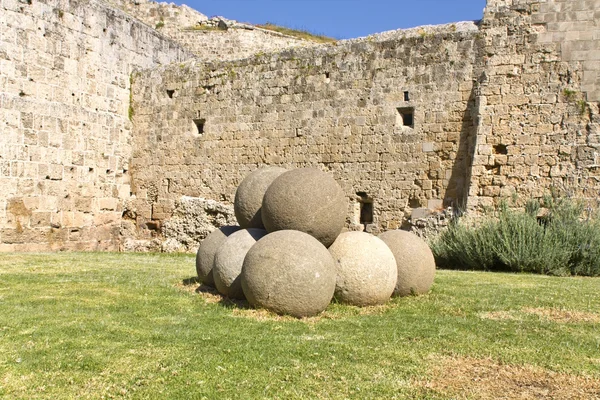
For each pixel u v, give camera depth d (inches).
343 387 229.5
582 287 461.4
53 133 816.9
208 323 318.7
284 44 1413.6
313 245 339.3
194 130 924.0
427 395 223.1
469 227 647.8
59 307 356.5
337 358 261.9
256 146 862.5
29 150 784.9
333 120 802.2
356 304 360.2
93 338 288.8
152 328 308.7
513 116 677.9
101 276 482.9
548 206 633.6
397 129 759.1
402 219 751.1
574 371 251.0
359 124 784.3
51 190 813.2
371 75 779.4
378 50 777.6
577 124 652.1
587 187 639.1
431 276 412.2
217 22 1467.8
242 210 425.1
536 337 301.7
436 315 346.9
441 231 680.4
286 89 841.5
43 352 265.9
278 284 329.4
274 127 848.3
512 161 672.4
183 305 366.3
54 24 834.8
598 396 225.0
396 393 224.7
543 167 660.1
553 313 359.9
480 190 682.2
